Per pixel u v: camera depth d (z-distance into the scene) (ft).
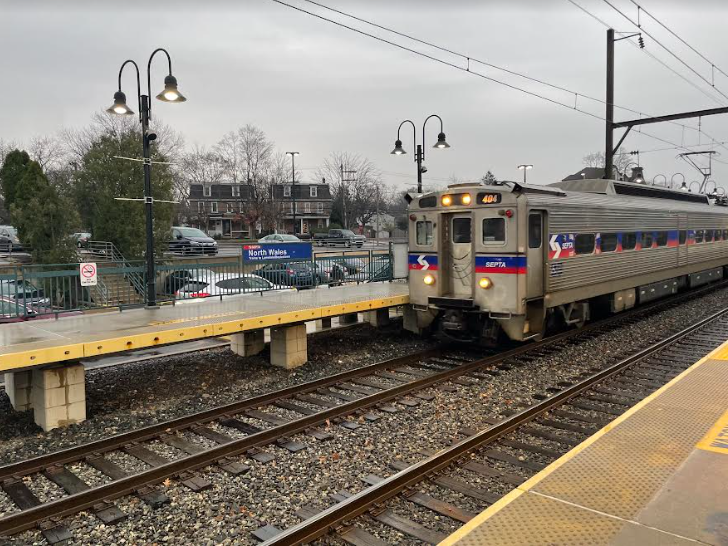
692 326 43.11
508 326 34.50
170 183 78.33
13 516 15.61
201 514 16.52
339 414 24.70
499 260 33.71
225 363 34.81
